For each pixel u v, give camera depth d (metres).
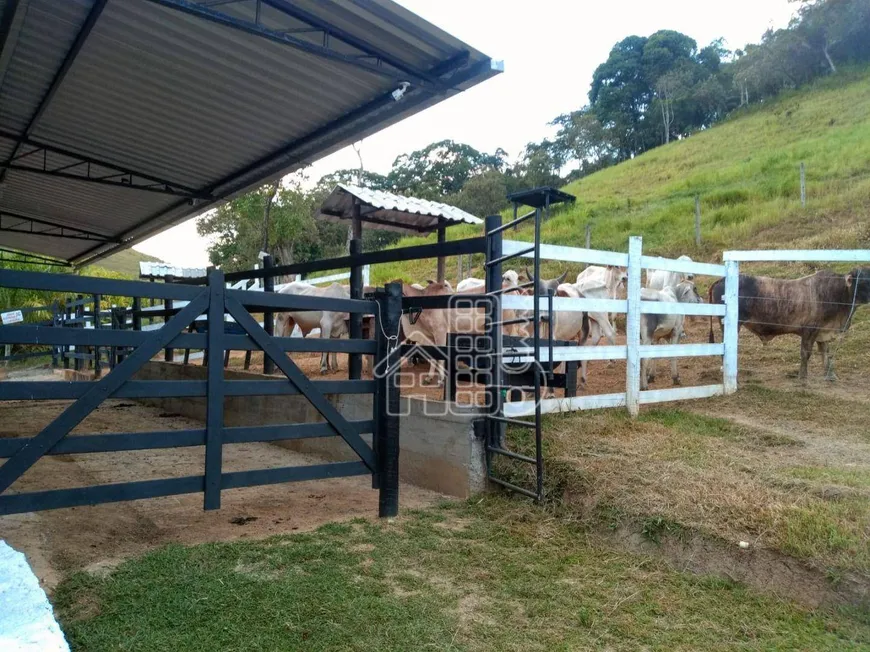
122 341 3.46
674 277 11.80
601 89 67.62
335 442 6.47
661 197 26.33
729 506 3.74
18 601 2.18
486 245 5.07
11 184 11.37
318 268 7.08
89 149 9.07
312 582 3.26
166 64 6.37
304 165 8.65
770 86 53.84
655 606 3.10
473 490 4.90
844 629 2.87
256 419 7.82
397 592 3.21
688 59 64.38
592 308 5.80
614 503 4.06
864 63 47.78
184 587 3.14
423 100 6.43
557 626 2.90
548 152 57.62
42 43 6.07
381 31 5.29
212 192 10.47
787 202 17.78
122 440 3.48
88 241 15.41
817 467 4.48
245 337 3.89
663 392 6.54
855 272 7.85
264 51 5.92
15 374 15.09
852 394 7.12
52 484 5.32
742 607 3.09
